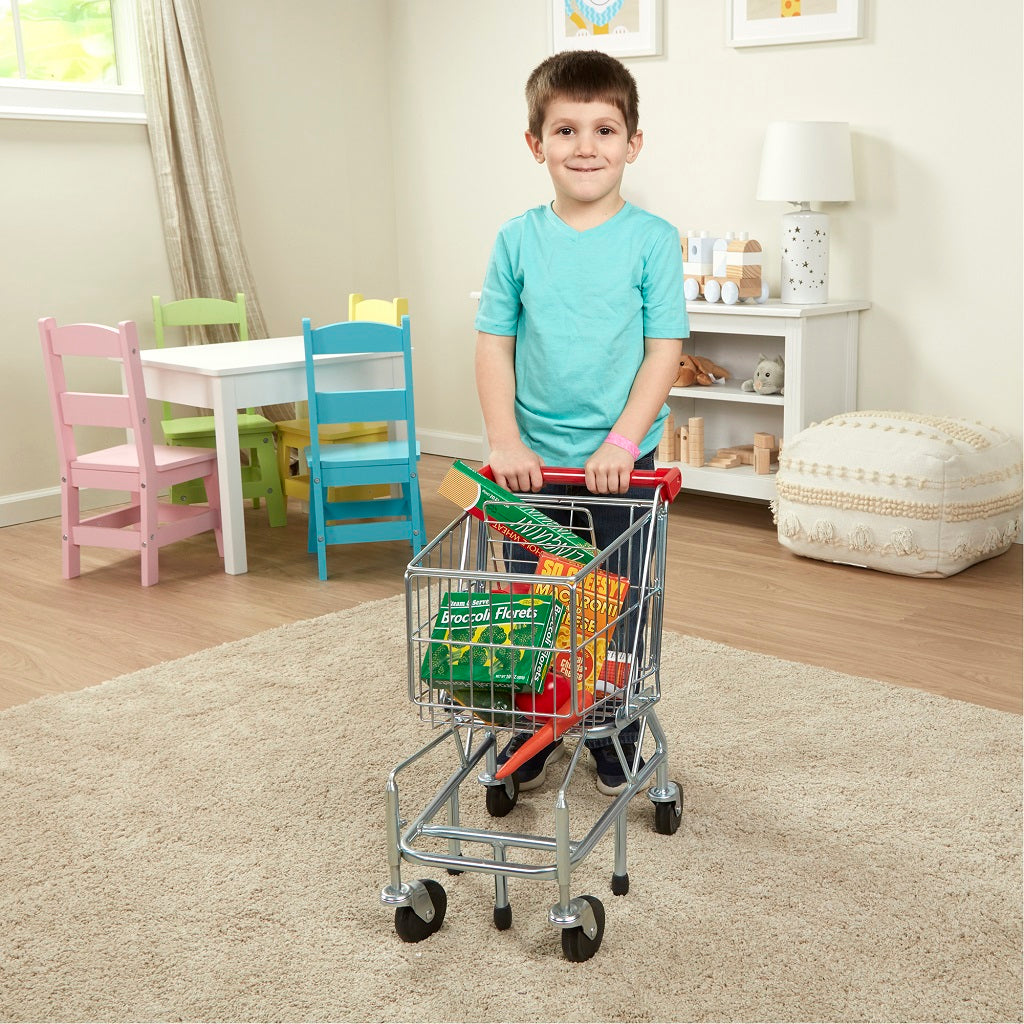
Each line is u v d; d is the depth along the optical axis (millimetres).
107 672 2635
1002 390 3521
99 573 3424
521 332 1867
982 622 2834
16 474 4027
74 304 4105
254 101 4547
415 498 3365
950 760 2096
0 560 3570
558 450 1853
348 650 2711
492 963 1535
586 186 1734
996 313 3492
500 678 1464
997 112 3387
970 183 3475
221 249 4336
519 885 1733
